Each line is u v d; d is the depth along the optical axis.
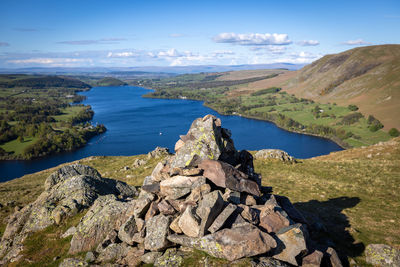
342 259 15.15
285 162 48.47
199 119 17.81
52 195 23.77
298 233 12.62
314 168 43.84
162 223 14.35
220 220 13.34
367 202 25.84
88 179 25.75
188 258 12.96
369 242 17.48
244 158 18.11
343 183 33.94
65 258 16.08
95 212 19.06
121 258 14.68
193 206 14.03
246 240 12.27
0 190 42.66
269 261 12.11
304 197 27.98
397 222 20.50
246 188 15.42
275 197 17.88
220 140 16.81
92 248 16.80
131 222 15.84
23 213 22.48
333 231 19.19
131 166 57.28
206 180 15.41
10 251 18.47
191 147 16.16
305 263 12.36
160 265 12.84
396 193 28.55
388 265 14.30
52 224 20.33
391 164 42.31
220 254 12.39
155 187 16.41
